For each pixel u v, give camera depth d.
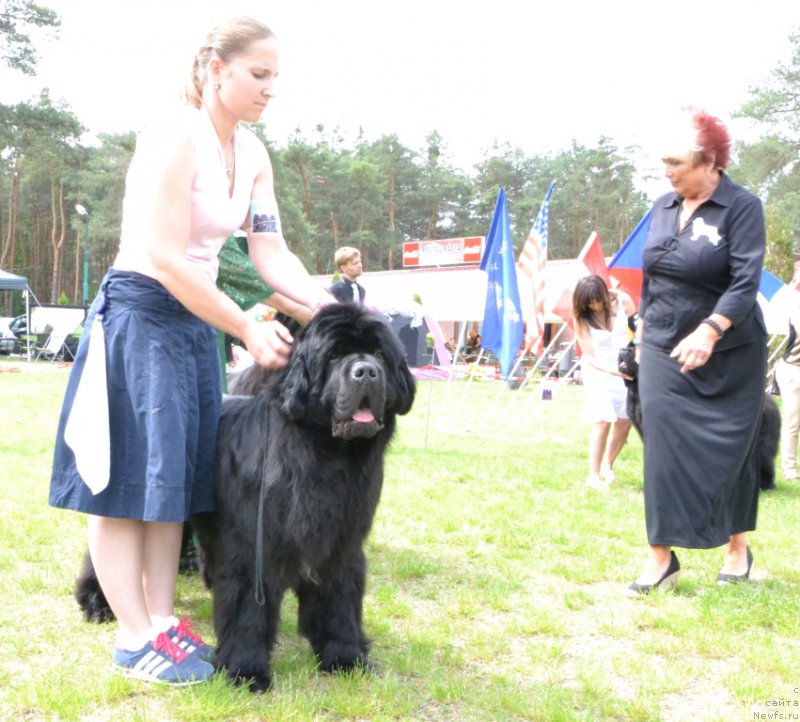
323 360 2.77
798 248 31.11
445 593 4.25
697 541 4.15
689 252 4.12
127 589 3.00
